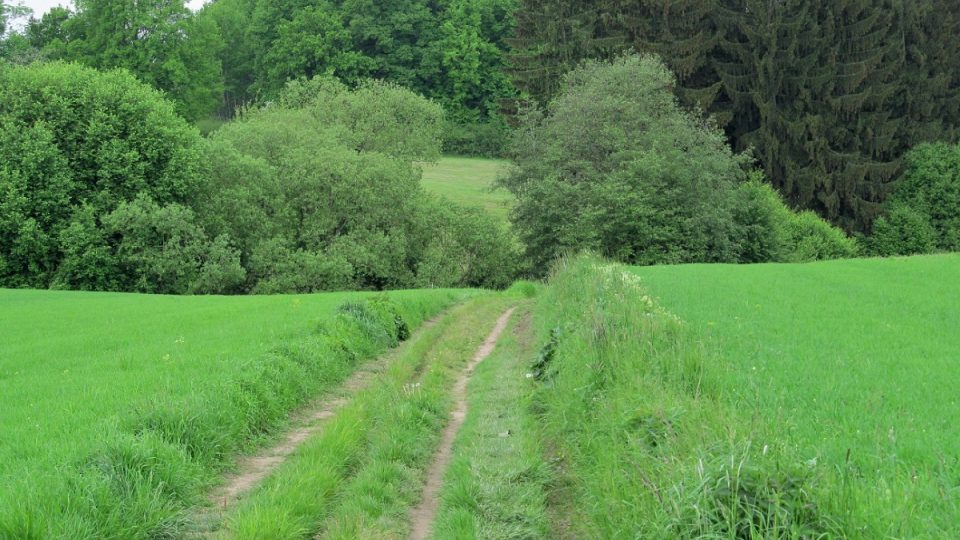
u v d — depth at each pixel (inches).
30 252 1519.4
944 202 2421.3
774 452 222.7
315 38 3627.0
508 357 652.1
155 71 2972.4
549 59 2454.5
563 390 421.7
